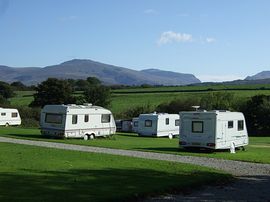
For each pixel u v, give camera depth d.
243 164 24.77
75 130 41.44
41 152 25.50
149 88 119.56
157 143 40.16
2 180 14.84
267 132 66.00
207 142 31.78
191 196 14.26
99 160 22.55
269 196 14.70
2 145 29.81
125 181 15.73
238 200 13.88
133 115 75.50
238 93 90.62
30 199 12.02
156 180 16.30
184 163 23.45
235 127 33.88
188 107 72.56
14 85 147.88
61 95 89.12
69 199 12.26
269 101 67.44
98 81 132.00
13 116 66.62
